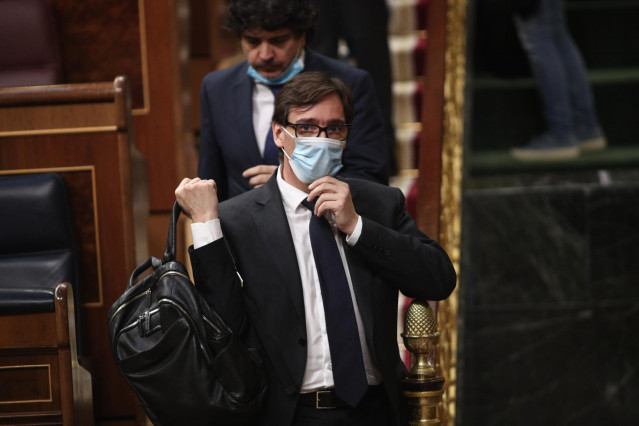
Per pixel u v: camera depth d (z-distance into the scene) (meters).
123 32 18.23
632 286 23.39
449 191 17.88
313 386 10.35
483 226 23.33
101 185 13.94
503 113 26.72
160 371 9.94
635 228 23.44
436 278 10.73
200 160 14.02
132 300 10.34
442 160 17.73
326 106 10.42
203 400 9.89
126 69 18.36
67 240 13.66
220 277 10.24
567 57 25.62
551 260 23.34
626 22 28.20
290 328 10.38
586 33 28.20
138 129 18.52
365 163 13.51
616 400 23.05
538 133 26.77
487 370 23.06
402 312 16.03
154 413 10.09
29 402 11.42
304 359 10.29
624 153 25.64
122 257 13.98
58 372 11.41
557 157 25.27
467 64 24.06
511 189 23.48
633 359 23.22
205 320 10.04
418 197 16.88
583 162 25.31
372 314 10.55
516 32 26.62
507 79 27.08
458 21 22.89
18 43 16.39
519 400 22.98
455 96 20.73
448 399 14.96
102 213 13.95
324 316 10.45
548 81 25.30
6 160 13.87
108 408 13.99
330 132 10.47
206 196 10.45
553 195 23.44
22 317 11.41
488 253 23.31
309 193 10.78
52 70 16.48
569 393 23.08
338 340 10.36
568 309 23.27
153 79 18.44
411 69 22.86
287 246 10.55
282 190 10.92
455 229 18.02
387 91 19.39
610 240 23.44
